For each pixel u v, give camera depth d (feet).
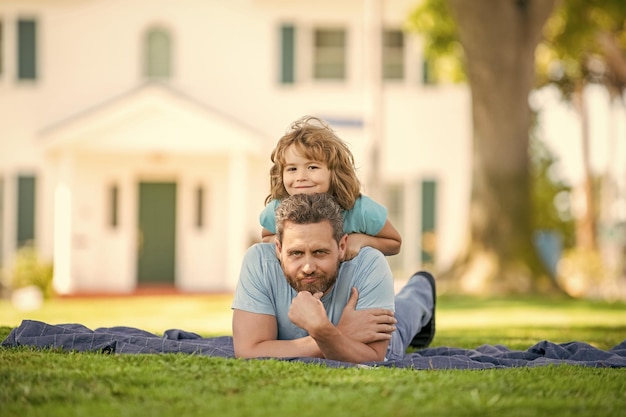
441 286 55.47
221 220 64.28
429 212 64.59
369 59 57.57
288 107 64.59
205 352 14.82
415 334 17.83
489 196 55.11
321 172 15.07
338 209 13.69
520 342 21.88
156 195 64.23
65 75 63.72
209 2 64.39
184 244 63.98
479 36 53.26
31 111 63.52
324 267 13.48
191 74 64.34
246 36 64.54
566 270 80.12
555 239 74.74
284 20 64.39
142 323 32.30
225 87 64.39
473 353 16.40
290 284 13.78
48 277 55.47
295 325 14.32
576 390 11.85
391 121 64.69
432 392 11.25
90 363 13.10
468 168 64.69
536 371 13.32
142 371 12.47
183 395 11.12
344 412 10.24
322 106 64.54
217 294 59.82
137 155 63.46
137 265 64.39
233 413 10.21
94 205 63.26
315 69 64.59
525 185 55.11
